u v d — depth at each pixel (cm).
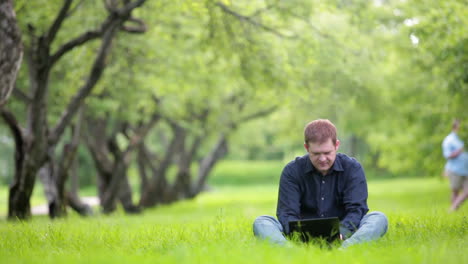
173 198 2877
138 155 2702
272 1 1350
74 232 722
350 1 1455
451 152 1370
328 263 400
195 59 1762
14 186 1280
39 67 1195
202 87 2022
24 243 586
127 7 1154
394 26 1758
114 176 2023
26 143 1268
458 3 1102
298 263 395
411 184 4444
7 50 823
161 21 1530
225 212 955
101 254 489
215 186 5881
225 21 1325
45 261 443
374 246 479
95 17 1429
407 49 1781
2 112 1220
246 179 6519
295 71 1502
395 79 2019
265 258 414
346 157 580
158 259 429
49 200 1516
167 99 2081
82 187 5384
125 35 1550
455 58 1115
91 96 1678
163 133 3497
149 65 1705
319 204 578
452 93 1236
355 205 558
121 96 1792
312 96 1891
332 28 1677
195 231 659
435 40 1108
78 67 1522
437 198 2309
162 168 2681
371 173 6066
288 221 541
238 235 586
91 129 2028
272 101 1853
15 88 1238
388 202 1950
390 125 2473
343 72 1614
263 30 1419
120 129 2095
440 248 460
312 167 574
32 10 1273
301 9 1366
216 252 457
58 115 1720
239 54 1393
